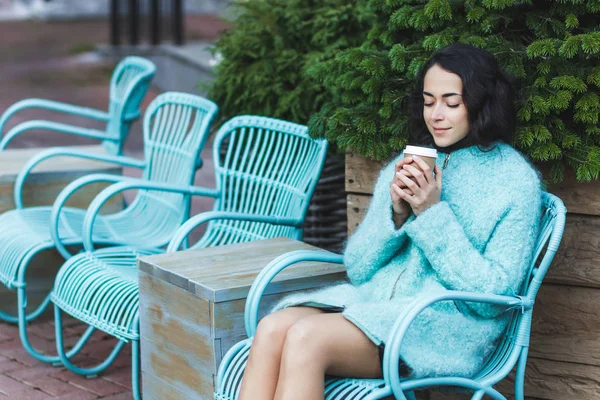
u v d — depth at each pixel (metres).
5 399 3.89
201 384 3.06
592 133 3.20
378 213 3.04
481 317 2.81
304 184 3.83
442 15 3.35
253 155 4.14
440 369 2.66
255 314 2.92
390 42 3.69
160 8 13.40
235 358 2.89
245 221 3.95
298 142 3.99
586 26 3.38
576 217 3.28
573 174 3.25
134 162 4.77
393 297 2.87
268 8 5.01
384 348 2.64
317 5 4.93
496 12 3.38
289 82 4.86
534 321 3.41
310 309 2.88
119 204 5.10
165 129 4.75
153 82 12.41
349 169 3.75
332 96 4.52
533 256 2.85
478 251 2.75
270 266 2.98
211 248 3.53
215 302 2.94
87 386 4.05
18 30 17.28
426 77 2.89
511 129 2.90
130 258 4.05
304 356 2.56
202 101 4.54
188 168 4.45
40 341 4.62
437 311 2.74
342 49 4.68
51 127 5.41
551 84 3.14
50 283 4.96
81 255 3.98
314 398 2.55
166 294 3.21
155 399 3.35
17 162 5.15
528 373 3.45
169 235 4.41
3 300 4.87
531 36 3.49
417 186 2.74
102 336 4.70
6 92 11.59
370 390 2.58
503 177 2.82
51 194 4.94
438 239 2.72
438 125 2.88
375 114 3.59
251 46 4.96
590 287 3.29
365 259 2.96
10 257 4.25
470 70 2.82
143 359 3.40
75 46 14.79
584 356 3.33
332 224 4.57
